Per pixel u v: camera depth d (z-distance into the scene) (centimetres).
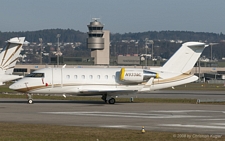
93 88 12450
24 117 8388
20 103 12106
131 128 6906
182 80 13012
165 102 13025
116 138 5875
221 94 18275
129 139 5806
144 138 5891
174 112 9662
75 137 5912
